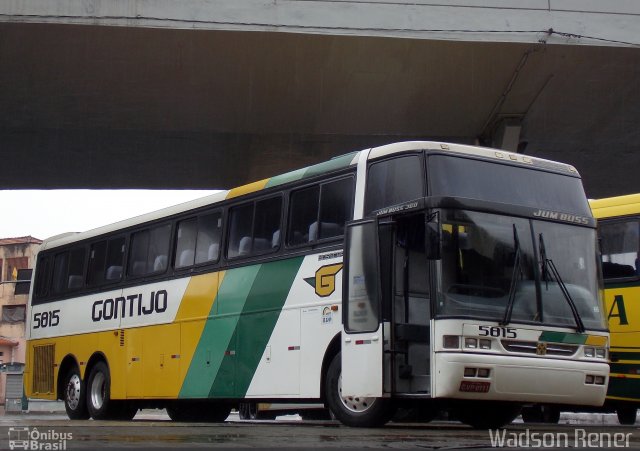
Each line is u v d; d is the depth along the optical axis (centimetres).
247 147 2533
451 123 2388
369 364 987
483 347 945
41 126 2373
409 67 2123
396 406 1021
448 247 959
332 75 2145
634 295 1321
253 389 1184
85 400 1592
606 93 2252
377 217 1005
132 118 2336
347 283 1031
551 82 2195
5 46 1977
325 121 2367
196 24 1939
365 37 1998
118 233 1579
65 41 1969
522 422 1636
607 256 1365
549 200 1067
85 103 2247
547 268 1017
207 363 1282
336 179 1113
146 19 1923
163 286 1418
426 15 2009
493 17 2025
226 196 1324
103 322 1563
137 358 1452
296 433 885
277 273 1179
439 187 987
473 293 959
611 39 2047
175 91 2198
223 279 1283
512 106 2295
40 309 1780
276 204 1213
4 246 6344
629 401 1314
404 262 1008
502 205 1012
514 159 1062
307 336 1105
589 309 1038
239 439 767
